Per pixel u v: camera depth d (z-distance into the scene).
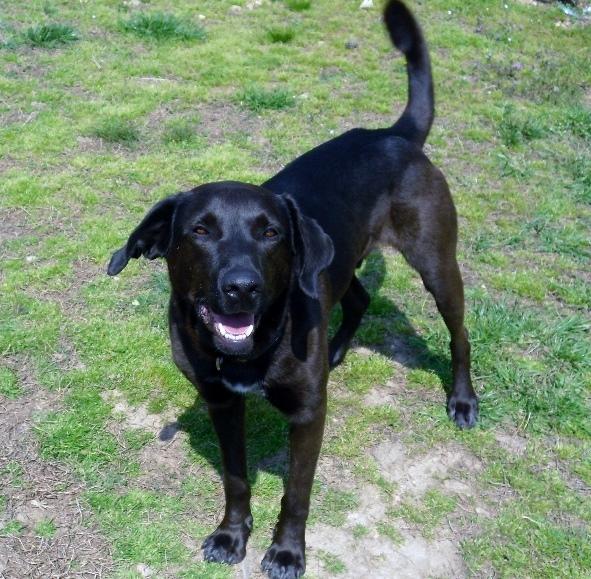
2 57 2.69
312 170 1.39
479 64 2.93
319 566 1.26
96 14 3.06
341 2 3.38
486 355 1.64
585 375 1.61
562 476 1.41
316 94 2.60
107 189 2.05
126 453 1.42
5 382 1.51
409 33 1.56
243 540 1.28
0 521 1.29
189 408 1.51
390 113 2.54
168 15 3.02
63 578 1.22
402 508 1.35
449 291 1.48
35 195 2.00
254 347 1.14
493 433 1.49
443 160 2.31
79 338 1.62
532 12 3.48
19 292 1.72
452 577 1.25
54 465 1.38
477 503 1.36
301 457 1.22
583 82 2.88
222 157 2.21
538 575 1.25
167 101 2.51
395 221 1.46
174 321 1.20
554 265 1.93
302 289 1.14
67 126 2.31
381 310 1.77
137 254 1.19
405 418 1.52
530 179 2.25
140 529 1.30
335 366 1.62
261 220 1.12
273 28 3.02
